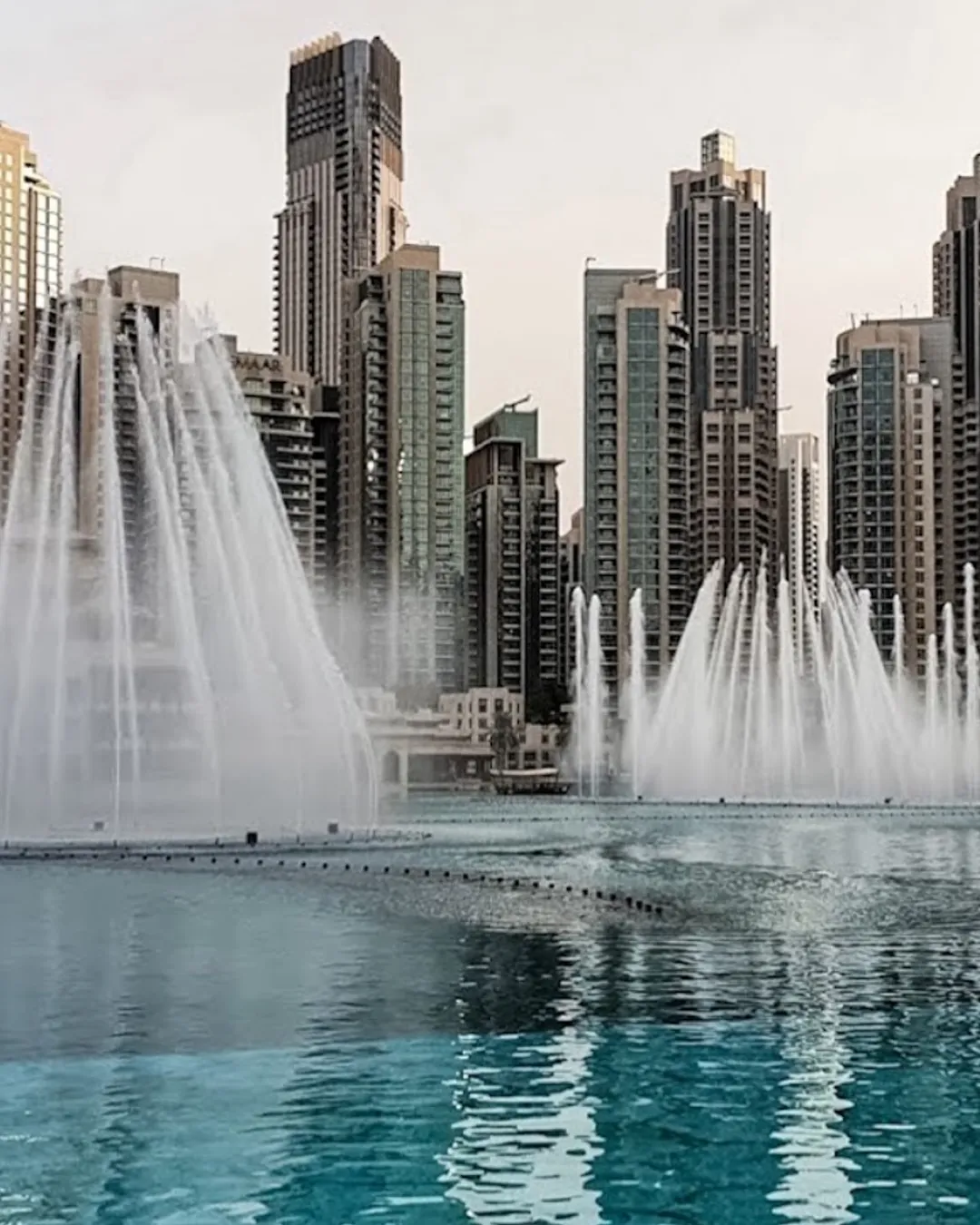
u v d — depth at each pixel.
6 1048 31.64
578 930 49.12
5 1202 22.66
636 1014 34.91
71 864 70.94
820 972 40.84
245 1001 36.59
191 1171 24.02
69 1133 25.78
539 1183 23.44
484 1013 35.25
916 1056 30.81
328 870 69.06
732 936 47.84
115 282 192.00
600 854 81.75
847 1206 22.50
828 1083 28.83
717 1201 22.66
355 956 43.72
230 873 67.31
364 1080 29.05
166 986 38.62
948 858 80.25
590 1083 28.83
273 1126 26.19
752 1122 26.38
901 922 51.47
